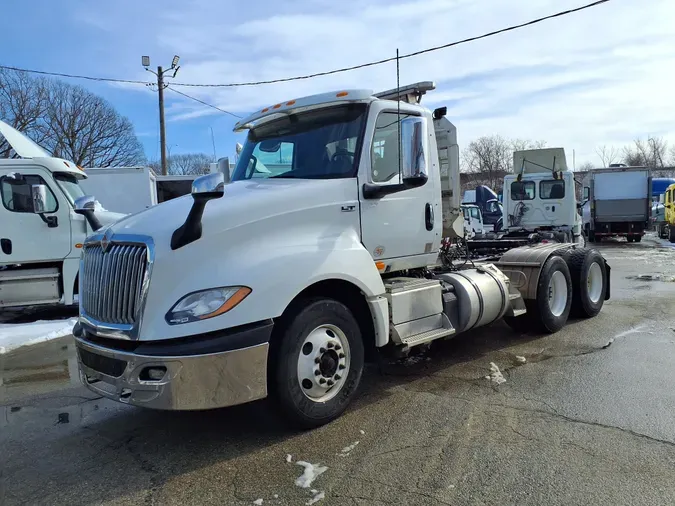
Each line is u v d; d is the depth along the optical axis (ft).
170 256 10.93
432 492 9.78
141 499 9.87
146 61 84.12
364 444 11.89
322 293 13.58
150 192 51.19
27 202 28.45
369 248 14.71
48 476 10.89
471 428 12.62
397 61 15.64
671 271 42.27
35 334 25.09
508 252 23.34
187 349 10.60
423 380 16.40
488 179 201.98
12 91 118.32
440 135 19.30
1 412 14.87
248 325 11.29
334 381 13.10
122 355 10.85
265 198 12.62
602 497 9.49
